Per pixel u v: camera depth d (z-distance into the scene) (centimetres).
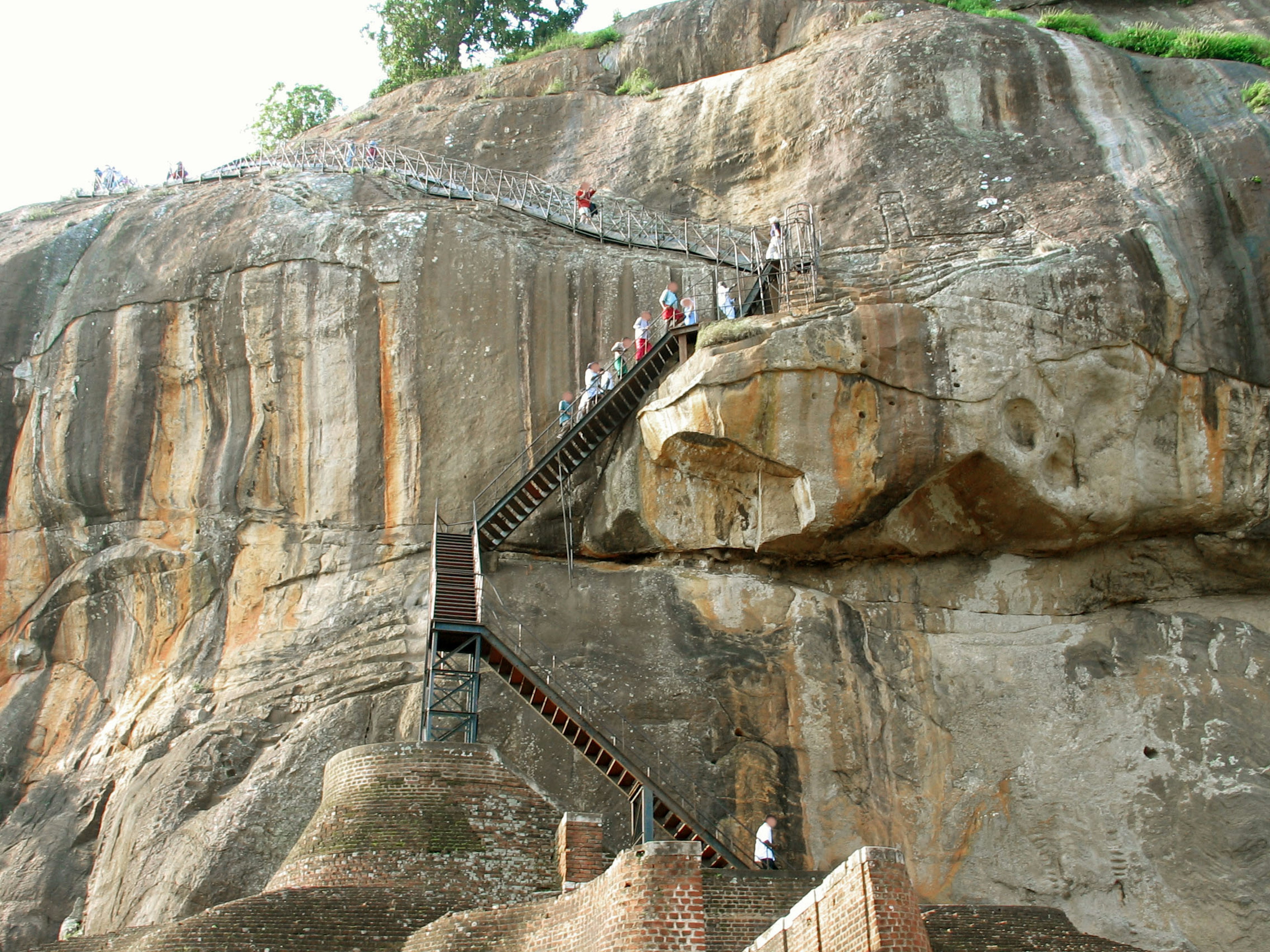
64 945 1516
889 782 2148
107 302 2712
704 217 3038
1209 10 3381
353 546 2456
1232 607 2333
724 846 1764
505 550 2423
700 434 2258
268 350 2612
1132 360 2248
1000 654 2298
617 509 2405
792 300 2447
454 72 4259
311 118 4156
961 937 1374
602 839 1667
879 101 2939
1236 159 2455
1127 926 2009
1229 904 1992
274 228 2725
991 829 2117
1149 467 2270
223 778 2139
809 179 2923
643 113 3347
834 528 2272
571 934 1262
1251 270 2339
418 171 3234
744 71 3350
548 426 2523
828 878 1067
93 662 2495
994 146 2747
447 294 2634
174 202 2897
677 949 1155
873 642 2295
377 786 1686
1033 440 2236
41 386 2670
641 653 2217
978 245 2492
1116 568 2369
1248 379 2284
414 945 1396
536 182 3197
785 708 2173
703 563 2384
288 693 2256
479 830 1655
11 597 2564
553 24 4322
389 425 2544
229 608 2450
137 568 2505
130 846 2069
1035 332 2238
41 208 3058
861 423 2212
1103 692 2238
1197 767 2128
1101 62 2853
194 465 2573
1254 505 2255
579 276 2661
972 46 2948
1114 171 2575
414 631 2272
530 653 2198
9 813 2328
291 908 1482
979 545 2358
